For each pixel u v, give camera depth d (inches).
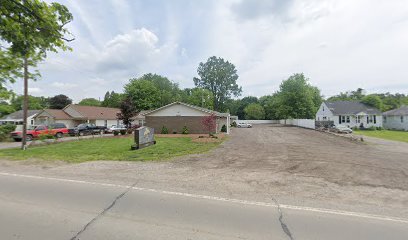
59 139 926.4
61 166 369.7
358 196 224.2
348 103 1813.5
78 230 148.1
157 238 138.3
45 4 130.7
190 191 232.2
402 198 220.1
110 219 165.6
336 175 308.2
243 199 209.9
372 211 185.6
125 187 244.8
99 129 1343.5
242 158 446.9
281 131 1391.5
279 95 2164.1
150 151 548.7
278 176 299.9
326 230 150.9
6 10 119.5
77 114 1600.6
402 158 458.6
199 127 1218.0
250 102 3624.5
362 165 375.6
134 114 1219.2
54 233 144.0
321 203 202.7
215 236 141.7
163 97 2544.3
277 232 147.7
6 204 194.7
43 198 210.2
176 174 309.0
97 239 136.7
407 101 2241.6
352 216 174.4
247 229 151.4
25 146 625.0
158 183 261.9
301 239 139.1
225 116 1343.5
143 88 2266.2
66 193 224.7
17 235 141.3
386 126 1702.8
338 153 522.3
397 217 173.9
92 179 279.7
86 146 668.1
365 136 1045.2
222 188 244.4
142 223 159.3
